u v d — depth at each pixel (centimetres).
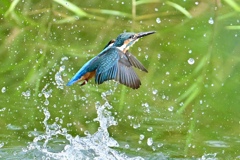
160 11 1428
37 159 924
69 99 1156
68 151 942
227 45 1330
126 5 1436
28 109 1108
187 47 1328
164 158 955
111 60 699
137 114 1115
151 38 1352
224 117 1125
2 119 1063
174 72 1266
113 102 1155
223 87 1224
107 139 961
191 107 1161
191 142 1018
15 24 1366
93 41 1341
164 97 1187
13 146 964
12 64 1264
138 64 719
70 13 1403
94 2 1430
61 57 1277
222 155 977
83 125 1069
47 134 996
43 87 1193
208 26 1370
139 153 966
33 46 1313
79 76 730
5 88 1185
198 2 1422
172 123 1088
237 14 1384
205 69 1255
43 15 1391
